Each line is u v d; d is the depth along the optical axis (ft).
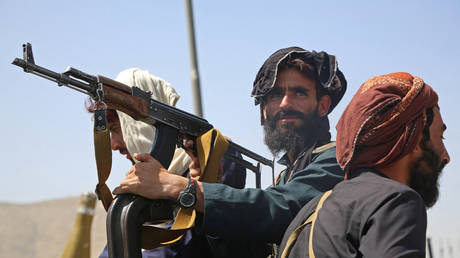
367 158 5.98
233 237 7.23
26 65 6.41
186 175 8.57
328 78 9.60
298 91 9.53
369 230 5.19
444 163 6.34
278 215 7.39
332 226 5.52
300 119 9.47
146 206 7.00
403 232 5.09
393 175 5.97
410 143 5.87
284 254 6.09
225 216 7.11
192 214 7.09
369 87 6.10
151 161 7.23
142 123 8.38
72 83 6.70
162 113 7.52
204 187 7.20
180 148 8.64
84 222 12.92
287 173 9.75
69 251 12.48
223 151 7.92
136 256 6.73
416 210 5.27
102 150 6.89
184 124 7.75
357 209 5.41
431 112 6.05
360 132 5.97
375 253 5.02
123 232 6.74
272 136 9.58
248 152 8.86
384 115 5.90
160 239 7.25
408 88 5.99
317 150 9.02
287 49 9.91
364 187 5.60
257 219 7.27
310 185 7.88
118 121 8.60
